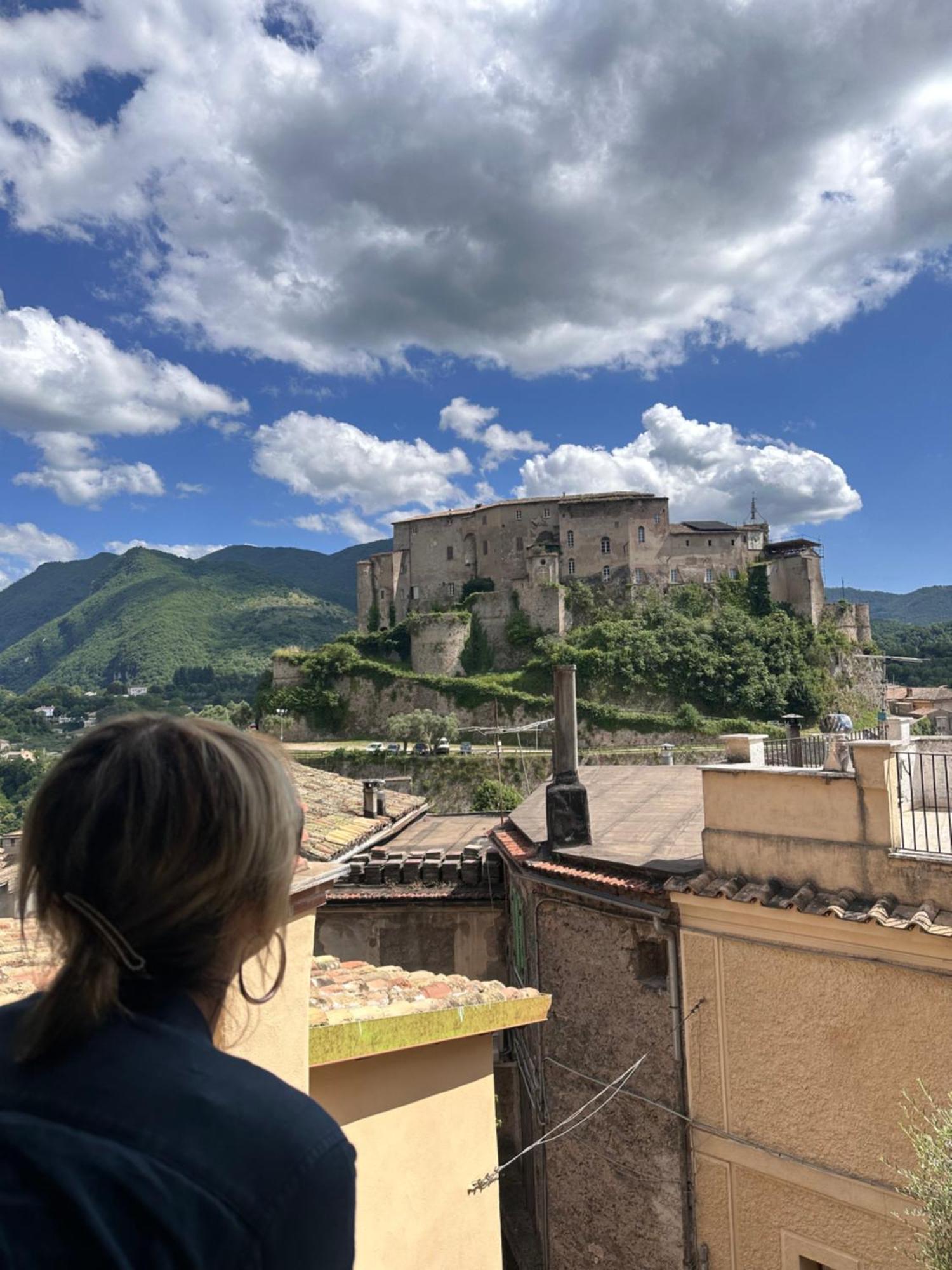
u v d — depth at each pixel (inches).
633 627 3722.9
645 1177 362.3
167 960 60.6
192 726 66.2
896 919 282.7
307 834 426.6
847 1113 299.1
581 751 3403.1
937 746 465.4
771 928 321.4
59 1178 45.9
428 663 3912.4
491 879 547.8
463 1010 239.1
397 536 4379.9
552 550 3986.2
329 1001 238.5
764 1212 322.0
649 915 360.2
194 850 58.4
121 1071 52.8
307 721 3902.6
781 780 325.7
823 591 3927.2
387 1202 224.7
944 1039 277.6
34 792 64.0
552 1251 410.3
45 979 65.4
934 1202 224.2
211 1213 47.2
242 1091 54.5
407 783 3107.8
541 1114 432.5
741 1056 330.3
